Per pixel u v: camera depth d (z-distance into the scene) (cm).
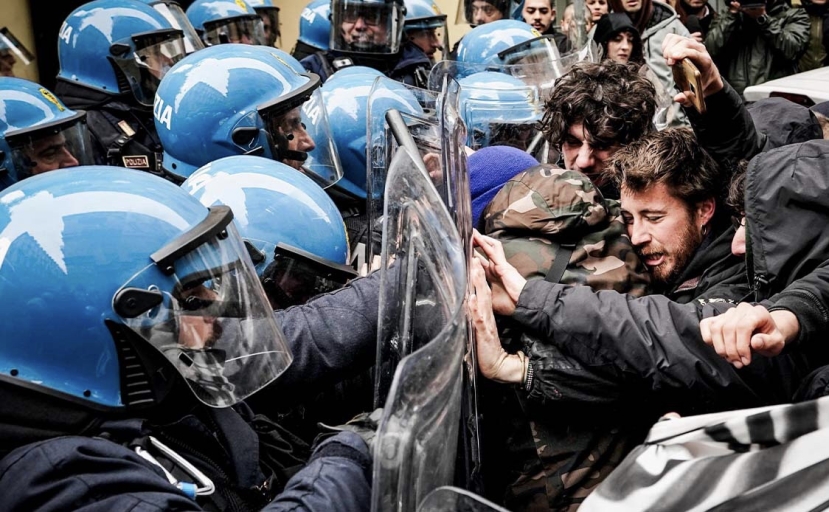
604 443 151
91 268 119
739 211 156
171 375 125
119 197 125
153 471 116
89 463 111
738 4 445
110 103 343
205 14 426
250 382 132
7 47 357
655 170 159
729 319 126
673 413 143
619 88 202
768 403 143
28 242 119
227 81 228
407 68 401
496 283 156
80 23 342
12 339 118
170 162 237
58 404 119
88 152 283
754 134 202
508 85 265
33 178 129
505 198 163
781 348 126
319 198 186
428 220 121
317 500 113
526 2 429
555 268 154
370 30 388
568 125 206
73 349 120
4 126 262
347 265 183
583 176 163
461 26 598
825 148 144
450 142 146
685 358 141
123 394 123
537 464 153
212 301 128
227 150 228
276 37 488
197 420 130
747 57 457
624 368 144
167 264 123
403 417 94
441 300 117
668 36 198
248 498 134
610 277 155
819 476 91
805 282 135
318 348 159
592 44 310
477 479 141
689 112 202
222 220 131
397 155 132
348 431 123
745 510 92
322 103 242
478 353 151
